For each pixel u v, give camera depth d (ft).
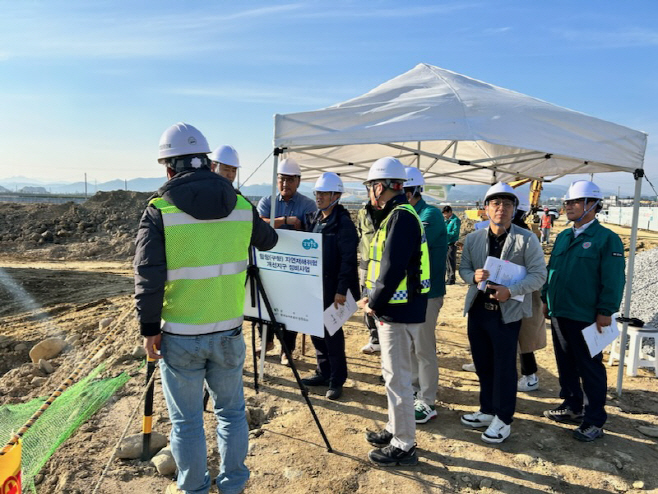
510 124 12.49
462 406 13.87
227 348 8.34
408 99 13.20
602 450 11.48
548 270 12.91
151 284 7.50
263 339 15.10
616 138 13.83
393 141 12.57
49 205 80.59
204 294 8.03
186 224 7.78
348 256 13.48
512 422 12.70
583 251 11.91
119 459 10.67
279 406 13.50
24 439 11.49
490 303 11.50
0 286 36.78
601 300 11.57
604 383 11.93
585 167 18.70
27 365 18.56
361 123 13.02
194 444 8.28
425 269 10.32
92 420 12.46
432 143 20.83
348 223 13.73
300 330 11.93
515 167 21.88
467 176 25.62
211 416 12.69
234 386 8.77
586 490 9.96
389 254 9.61
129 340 19.45
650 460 11.14
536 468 10.68
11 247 62.49
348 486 9.92
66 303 31.86
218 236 8.11
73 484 9.75
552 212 73.05
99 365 16.57
